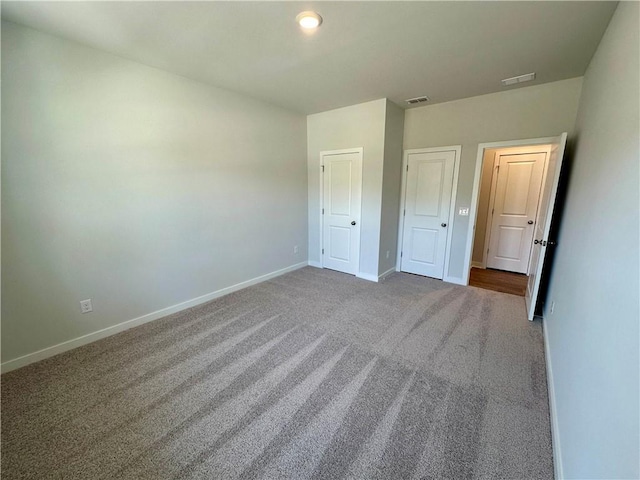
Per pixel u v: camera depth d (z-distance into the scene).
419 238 4.19
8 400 1.80
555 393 1.71
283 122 3.93
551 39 2.04
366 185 3.88
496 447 1.47
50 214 2.14
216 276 3.38
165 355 2.27
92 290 2.42
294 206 4.34
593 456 1.00
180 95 2.79
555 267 2.68
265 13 1.75
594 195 1.61
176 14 1.77
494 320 2.83
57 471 1.36
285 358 2.22
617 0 1.56
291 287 3.77
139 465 1.39
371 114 3.64
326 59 2.40
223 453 1.45
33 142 2.01
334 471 1.35
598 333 1.19
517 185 4.30
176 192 2.88
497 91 3.21
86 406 1.75
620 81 1.40
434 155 3.84
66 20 1.83
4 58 1.85
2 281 1.99
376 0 1.63
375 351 2.31
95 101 2.27
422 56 2.33
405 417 1.66
